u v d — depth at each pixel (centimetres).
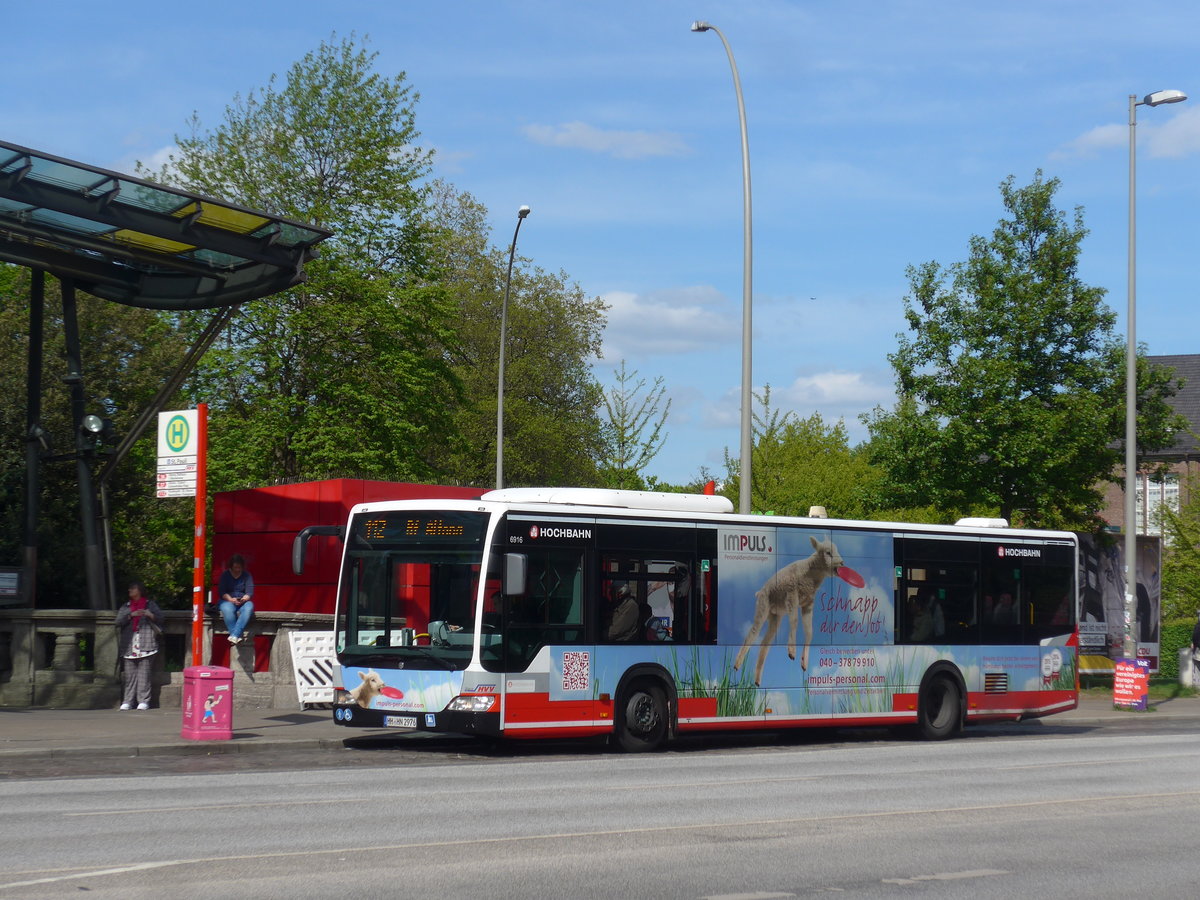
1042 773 1524
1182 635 3719
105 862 837
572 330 6306
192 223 1989
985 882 848
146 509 2989
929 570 2034
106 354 2916
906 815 1140
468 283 6038
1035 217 2931
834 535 1930
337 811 1093
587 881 813
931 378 2948
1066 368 2934
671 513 1758
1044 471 2848
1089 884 850
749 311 2416
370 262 4006
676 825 1053
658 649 1723
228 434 3812
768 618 1839
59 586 2562
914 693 1997
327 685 2011
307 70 4016
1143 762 1677
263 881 784
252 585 2017
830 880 841
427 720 1580
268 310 3797
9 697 1966
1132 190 2769
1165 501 4697
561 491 1725
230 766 1452
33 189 1864
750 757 1692
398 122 4097
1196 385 7512
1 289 3105
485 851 909
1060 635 2177
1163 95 2736
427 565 1625
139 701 1941
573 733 1636
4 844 903
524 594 1611
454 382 4216
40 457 2180
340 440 3834
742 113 2453
